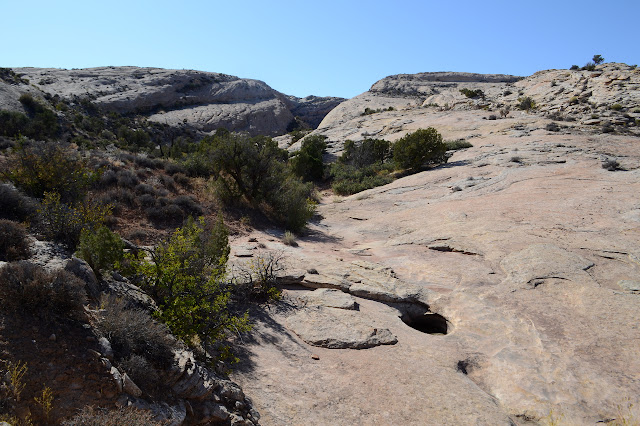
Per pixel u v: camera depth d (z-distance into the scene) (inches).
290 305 396.8
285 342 330.0
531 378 291.1
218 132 1370.6
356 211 873.5
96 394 175.6
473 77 4626.0
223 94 4817.9
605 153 1002.7
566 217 604.1
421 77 4655.5
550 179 836.6
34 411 158.6
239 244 564.4
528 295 402.3
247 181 754.2
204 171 819.4
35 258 273.1
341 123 2444.6
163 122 3671.3
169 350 222.1
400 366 309.4
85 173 516.1
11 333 180.5
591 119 1502.2
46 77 3757.4
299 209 710.5
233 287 385.7
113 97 3708.2
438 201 832.9
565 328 344.8
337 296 418.0
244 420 216.5
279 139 2628.0
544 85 2177.7
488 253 513.7
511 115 1807.3
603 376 284.8
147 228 534.6
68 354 184.5
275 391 264.5
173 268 293.0
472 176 960.3
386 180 1133.1
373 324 370.0
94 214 390.0
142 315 229.8
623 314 350.9
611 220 570.9
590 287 398.3
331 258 534.9
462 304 406.0
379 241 653.3
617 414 251.1
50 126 1884.8
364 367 306.5
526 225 593.0
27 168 475.2
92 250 280.1
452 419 251.6
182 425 190.5
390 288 441.7
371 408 259.1
